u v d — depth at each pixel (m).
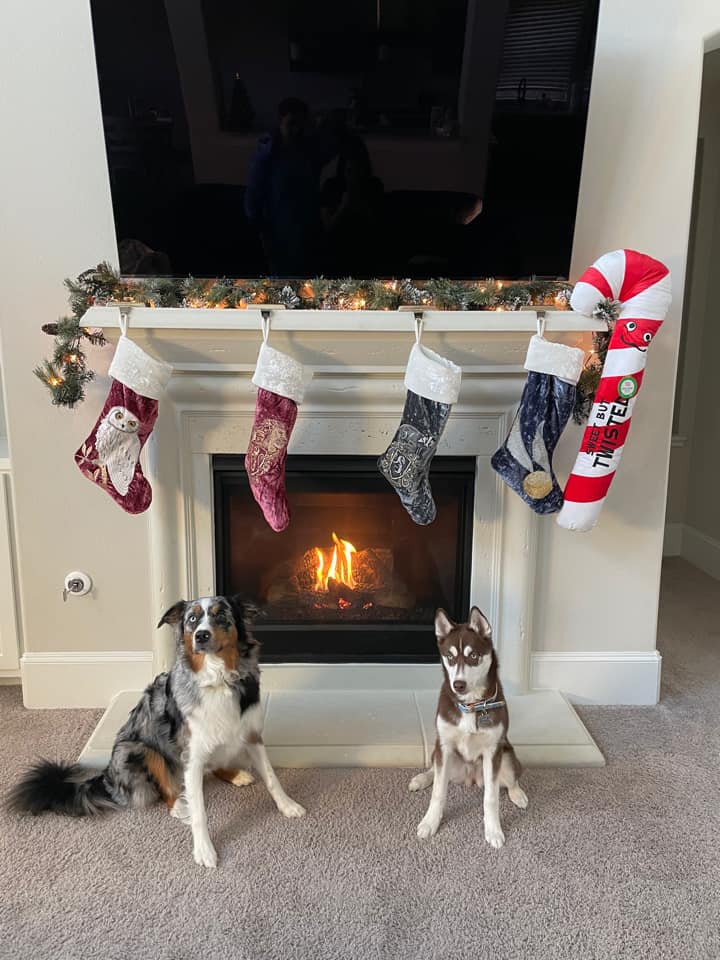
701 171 3.50
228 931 1.51
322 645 2.43
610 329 2.00
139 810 1.89
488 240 2.06
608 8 2.05
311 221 2.02
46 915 1.55
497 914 1.55
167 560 2.27
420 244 2.05
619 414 1.97
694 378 3.76
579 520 2.04
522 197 2.02
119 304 1.99
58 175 2.07
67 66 2.01
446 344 2.07
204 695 1.73
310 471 2.30
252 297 2.02
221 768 1.97
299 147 1.95
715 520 3.68
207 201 2.00
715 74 3.14
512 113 1.94
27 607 2.32
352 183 1.99
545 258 2.08
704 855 1.73
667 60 2.08
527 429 2.00
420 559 2.45
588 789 1.98
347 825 1.83
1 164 2.05
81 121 2.04
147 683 2.37
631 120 2.11
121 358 1.91
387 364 2.12
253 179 1.98
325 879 1.65
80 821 1.85
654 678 2.42
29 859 1.71
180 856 1.72
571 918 1.55
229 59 1.87
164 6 1.83
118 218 2.01
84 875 1.66
